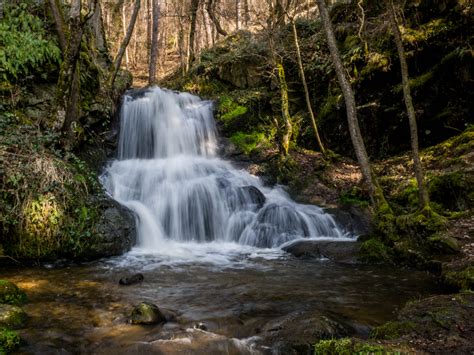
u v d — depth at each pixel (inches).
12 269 271.0
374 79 478.9
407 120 460.1
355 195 417.7
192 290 239.9
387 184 414.0
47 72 385.7
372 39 496.4
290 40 620.4
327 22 326.3
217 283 254.4
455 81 423.2
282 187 468.4
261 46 625.3
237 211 402.9
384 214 322.7
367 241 314.7
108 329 182.9
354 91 495.5
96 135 440.8
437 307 170.6
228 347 162.4
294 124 543.8
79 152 391.5
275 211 391.5
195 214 392.2
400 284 249.8
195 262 306.7
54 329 181.3
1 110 335.3
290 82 587.8
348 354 137.2
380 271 279.3
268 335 173.5
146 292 235.1
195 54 875.4
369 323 188.4
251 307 212.5
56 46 396.2
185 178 443.5
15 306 194.4
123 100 510.3
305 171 485.7
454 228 297.9
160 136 515.8
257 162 511.5
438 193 348.5
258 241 369.4
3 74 351.9
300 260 314.8
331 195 436.5
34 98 366.0
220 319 196.1
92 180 334.0
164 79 920.3
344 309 207.9
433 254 280.5
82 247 295.4
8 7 390.0
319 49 577.3
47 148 323.3
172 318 197.2
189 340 166.6
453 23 423.8
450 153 405.1
